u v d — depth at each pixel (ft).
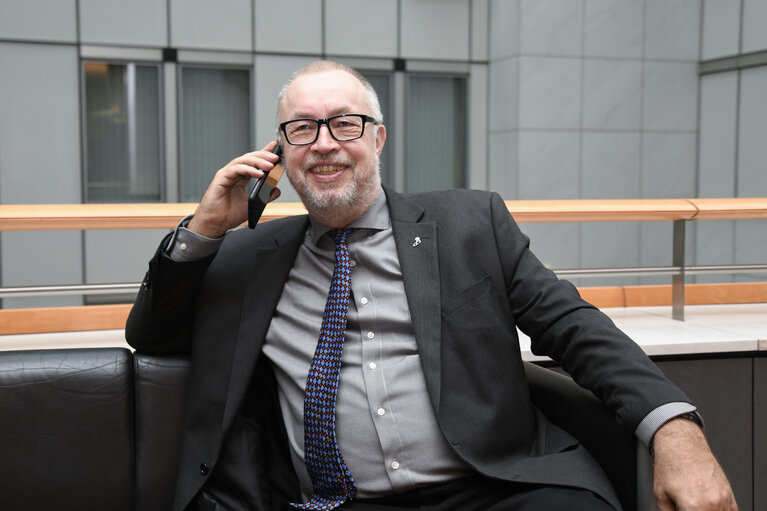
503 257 5.52
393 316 5.32
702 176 30.45
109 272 26.21
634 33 29.35
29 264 25.55
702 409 7.41
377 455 5.12
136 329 5.47
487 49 29.78
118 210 7.80
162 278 5.25
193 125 27.76
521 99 28.02
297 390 5.38
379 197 5.66
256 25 27.61
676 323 8.48
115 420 5.39
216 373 5.41
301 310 5.49
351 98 5.39
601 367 4.91
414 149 29.58
